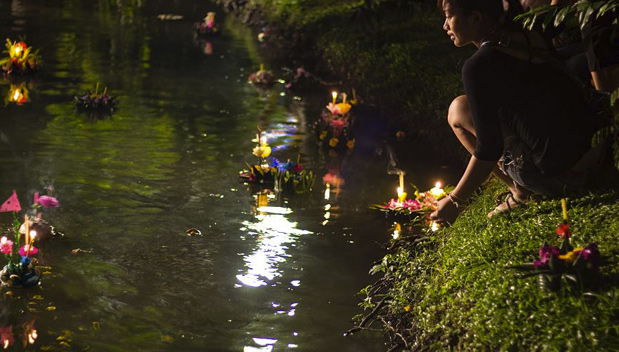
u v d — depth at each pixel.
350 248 5.29
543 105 3.88
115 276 4.66
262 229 5.57
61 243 5.10
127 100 9.79
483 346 3.23
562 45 4.84
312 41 14.75
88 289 4.46
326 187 6.70
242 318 4.21
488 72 3.80
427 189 6.73
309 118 9.38
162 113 9.18
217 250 5.14
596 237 3.74
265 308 4.35
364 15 14.09
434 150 8.06
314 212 6.01
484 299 3.44
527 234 3.93
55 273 4.65
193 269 4.82
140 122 8.66
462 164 7.47
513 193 4.43
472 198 5.14
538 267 3.44
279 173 6.53
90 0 20.84
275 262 4.99
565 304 3.24
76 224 5.44
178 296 4.44
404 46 11.19
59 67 11.72
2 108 8.91
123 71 11.78
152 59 13.05
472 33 3.87
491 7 3.78
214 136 8.24
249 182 6.69
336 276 4.82
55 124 8.30
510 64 3.82
